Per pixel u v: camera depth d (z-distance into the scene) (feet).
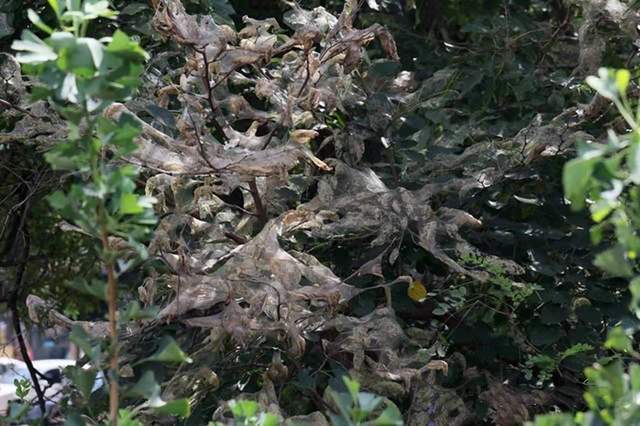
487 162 14.58
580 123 14.02
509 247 14.61
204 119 13.14
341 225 13.66
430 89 15.75
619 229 7.44
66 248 23.16
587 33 15.69
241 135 13.23
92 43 8.09
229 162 12.23
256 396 12.89
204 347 12.80
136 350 13.00
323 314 12.97
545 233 14.19
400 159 15.28
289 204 14.47
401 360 13.30
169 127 13.29
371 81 15.49
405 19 19.29
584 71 15.85
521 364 14.43
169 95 14.39
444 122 15.78
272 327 12.69
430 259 14.96
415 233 13.79
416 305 14.88
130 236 8.35
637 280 7.54
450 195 14.97
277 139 13.62
